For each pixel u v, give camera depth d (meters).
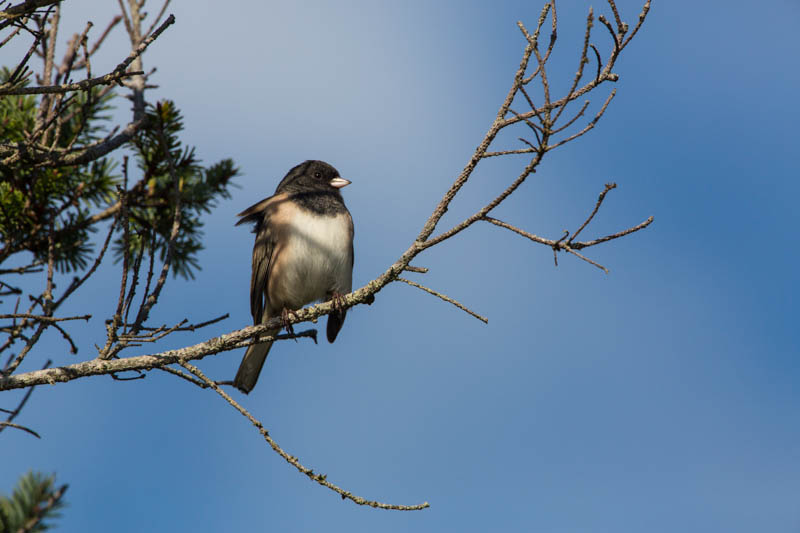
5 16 6.61
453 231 7.72
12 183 8.77
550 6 6.63
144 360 7.76
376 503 7.45
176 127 9.84
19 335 7.66
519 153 7.14
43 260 9.26
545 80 6.61
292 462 7.44
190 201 9.87
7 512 4.83
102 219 9.70
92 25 7.71
